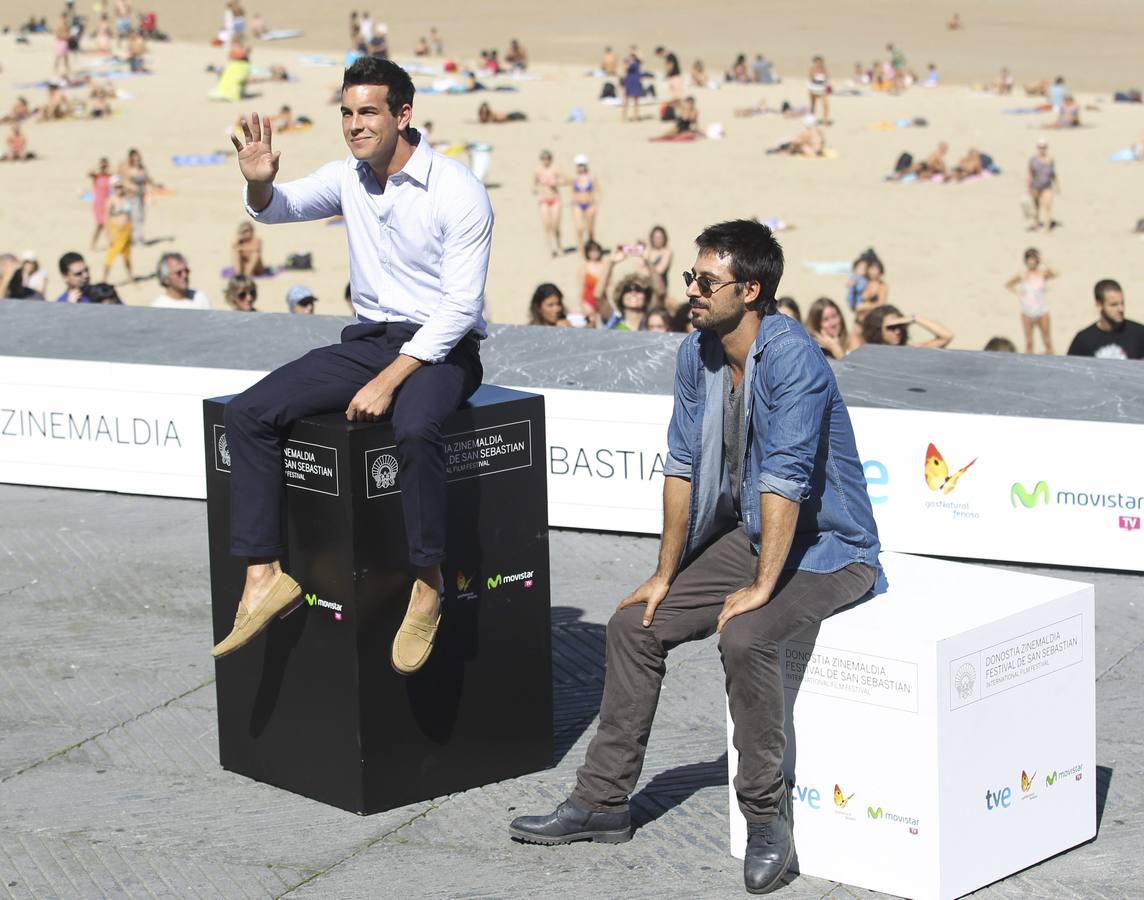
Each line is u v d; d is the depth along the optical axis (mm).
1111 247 21516
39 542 7898
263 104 38125
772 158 29844
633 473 7789
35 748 5570
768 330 4398
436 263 4820
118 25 54125
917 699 4254
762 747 4410
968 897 4406
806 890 4484
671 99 37812
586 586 7195
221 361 8500
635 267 20719
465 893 4508
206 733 5660
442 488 4727
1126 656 6246
